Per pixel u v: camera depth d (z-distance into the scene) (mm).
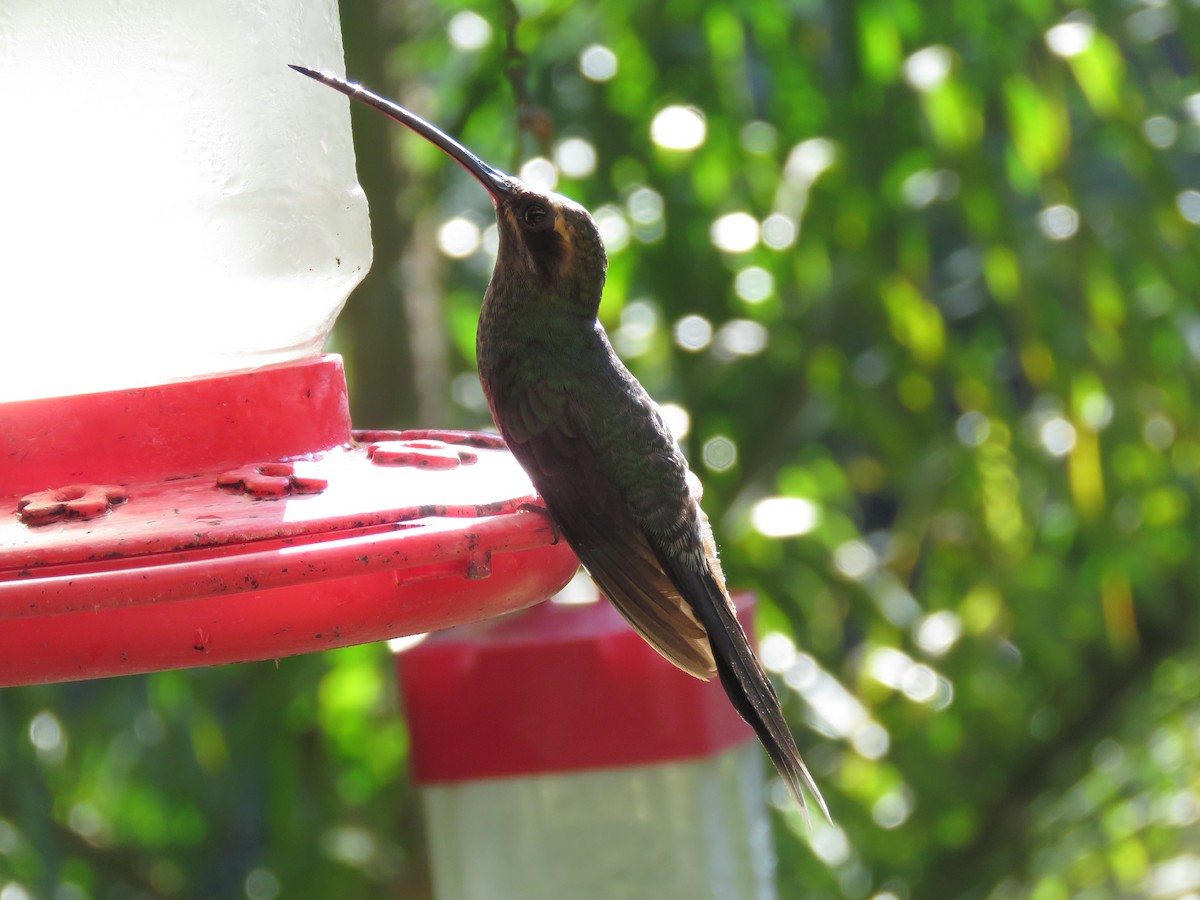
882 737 11125
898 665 11000
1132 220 10195
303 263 6109
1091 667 12570
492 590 4953
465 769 6113
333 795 10375
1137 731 12258
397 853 10234
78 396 5328
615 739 6039
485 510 4980
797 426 10867
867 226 10516
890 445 10977
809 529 9938
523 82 6816
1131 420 10188
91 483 5328
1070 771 12297
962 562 11242
